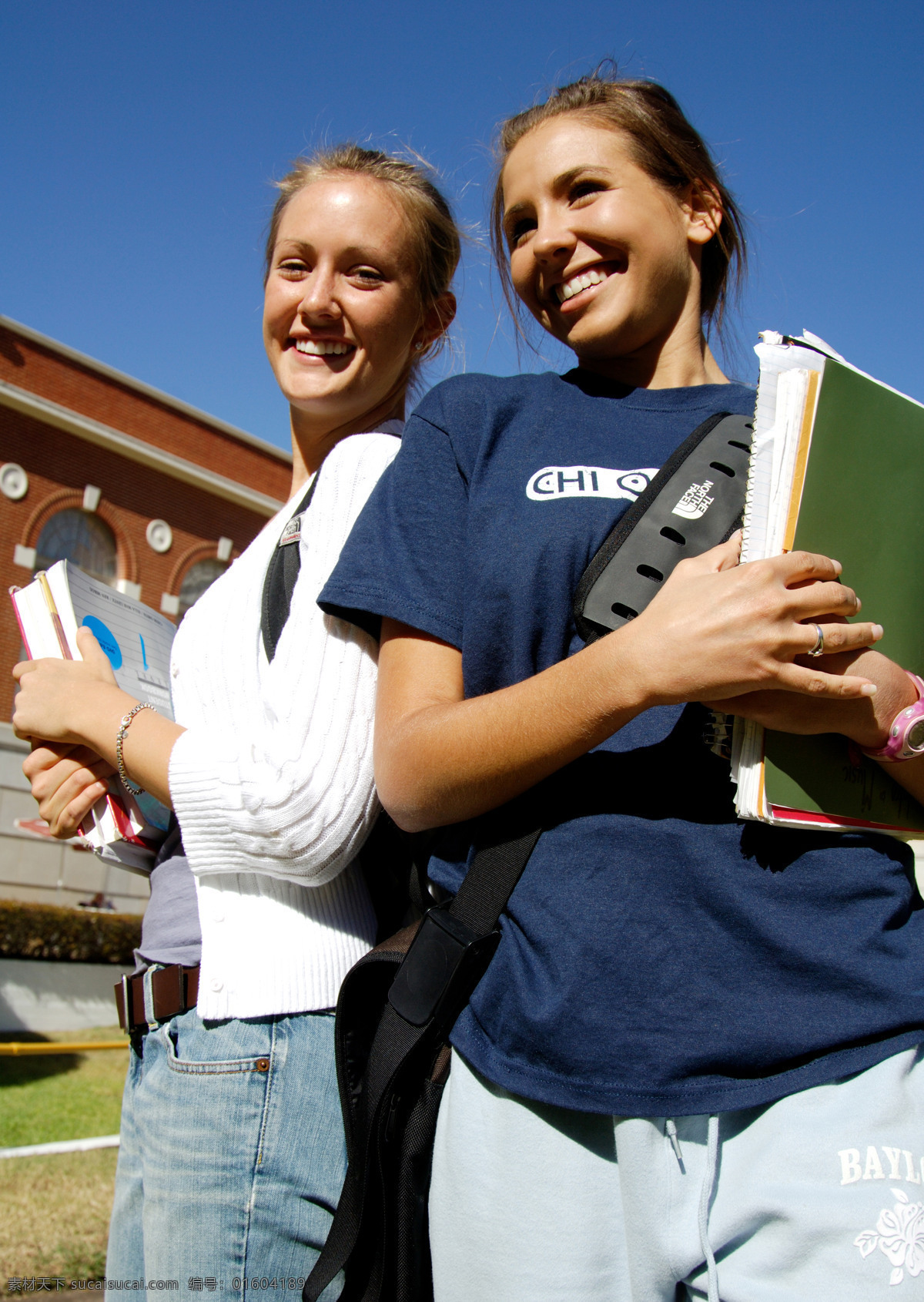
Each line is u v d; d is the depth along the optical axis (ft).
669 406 4.60
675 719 3.75
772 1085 3.28
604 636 3.75
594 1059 3.38
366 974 4.18
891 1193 3.11
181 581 56.44
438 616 4.11
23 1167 17.25
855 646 3.28
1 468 49.34
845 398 3.45
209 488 57.41
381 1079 3.80
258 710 4.96
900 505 3.58
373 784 4.67
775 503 3.38
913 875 3.85
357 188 6.27
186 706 5.52
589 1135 3.53
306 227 6.22
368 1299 4.00
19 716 5.53
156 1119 4.71
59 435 51.70
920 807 3.73
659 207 4.86
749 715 3.32
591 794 3.72
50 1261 12.80
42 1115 22.25
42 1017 40.93
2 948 40.40
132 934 45.16
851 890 3.49
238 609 5.44
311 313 6.15
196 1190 4.49
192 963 5.02
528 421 4.48
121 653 6.21
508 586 3.96
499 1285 3.49
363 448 5.30
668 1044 3.33
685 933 3.44
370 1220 4.00
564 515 4.00
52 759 5.57
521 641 3.93
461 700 4.09
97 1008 42.86
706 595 3.29
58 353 52.06
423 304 6.62
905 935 3.54
